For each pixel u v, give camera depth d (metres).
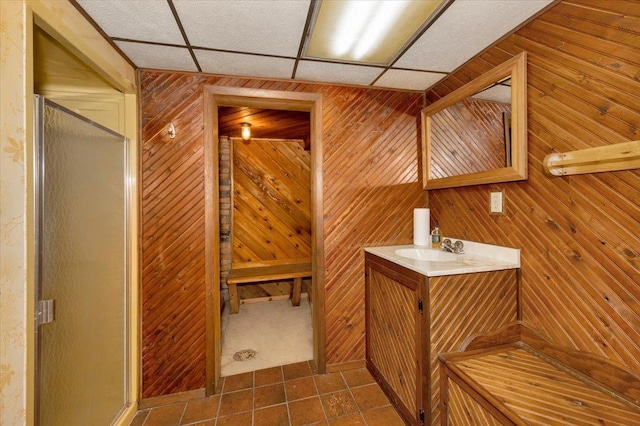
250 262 3.61
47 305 1.06
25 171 0.95
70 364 1.22
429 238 2.15
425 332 1.39
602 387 1.08
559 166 1.20
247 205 3.59
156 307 1.80
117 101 1.72
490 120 1.60
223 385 1.94
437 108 2.02
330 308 2.08
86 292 1.33
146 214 1.78
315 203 2.06
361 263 2.13
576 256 1.19
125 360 1.67
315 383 1.95
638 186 0.98
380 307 1.88
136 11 1.25
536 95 1.34
